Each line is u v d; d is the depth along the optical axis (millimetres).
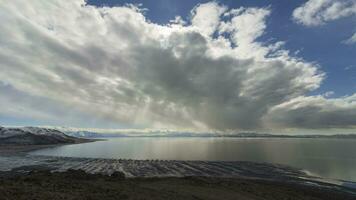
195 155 145125
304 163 108938
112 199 23625
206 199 31344
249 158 128750
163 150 185625
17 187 23719
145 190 31281
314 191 52438
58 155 138250
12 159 111875
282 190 48656
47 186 26219
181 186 39219
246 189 43594
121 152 164125
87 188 27391
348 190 56688
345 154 159375
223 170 83438
